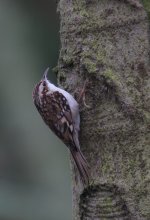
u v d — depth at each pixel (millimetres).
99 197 8203
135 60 8133
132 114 8070
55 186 16609
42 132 17047
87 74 8289
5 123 16969
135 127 8078
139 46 8141
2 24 17203
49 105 8758
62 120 8617
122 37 8188
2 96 16859
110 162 8172
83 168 8320
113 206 8125
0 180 16641
